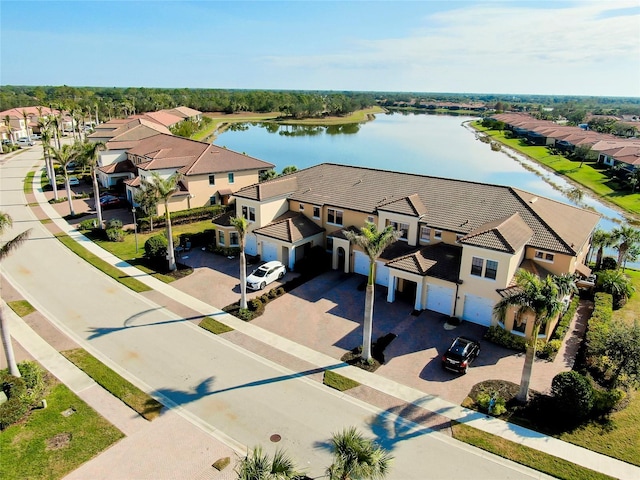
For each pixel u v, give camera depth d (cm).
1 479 1903
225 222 4488
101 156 6981
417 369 2736
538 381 2612
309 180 4672
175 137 6944
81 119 12706
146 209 5041
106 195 6341
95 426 2225
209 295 3650
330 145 13325
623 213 6919
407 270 3372
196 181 5675
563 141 13125
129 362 2755
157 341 2991
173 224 5403
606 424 2289
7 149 10675
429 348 2952
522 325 3017
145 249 4262
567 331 3159
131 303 3512
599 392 2386
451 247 3531
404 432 2231
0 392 2292
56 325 3177
